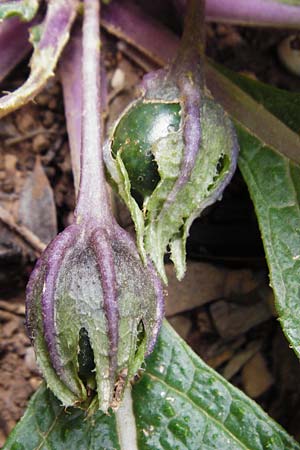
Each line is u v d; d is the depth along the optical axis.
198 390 0.23
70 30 0.28
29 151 0.29
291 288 0.22
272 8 0.28
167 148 0.21
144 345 0.20
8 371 0.27
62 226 0.28
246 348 0.28
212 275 0.28
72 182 0.28
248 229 0.28
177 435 0.23
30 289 0.20
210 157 0.22
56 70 0.29
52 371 0.20
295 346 0.22
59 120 0.29
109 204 0.21
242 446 0.23
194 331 0.28
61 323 0.20
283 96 0.26
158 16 0.29
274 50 0.30
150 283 0.20
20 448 0.22
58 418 0.23
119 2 0.28
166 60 0.28
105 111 0.28
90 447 0.23
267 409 0.28
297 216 0.24
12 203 0.28
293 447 0.22
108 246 0.20
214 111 0.22
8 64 0.28
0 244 0.27
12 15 0.26
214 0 0.28
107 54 0.29
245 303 0.28
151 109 0.22
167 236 0.21
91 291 0.20
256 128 0.25
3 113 0.25
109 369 0.20
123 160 0.21
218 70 0.26
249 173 0.25
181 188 0.21
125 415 0.23
